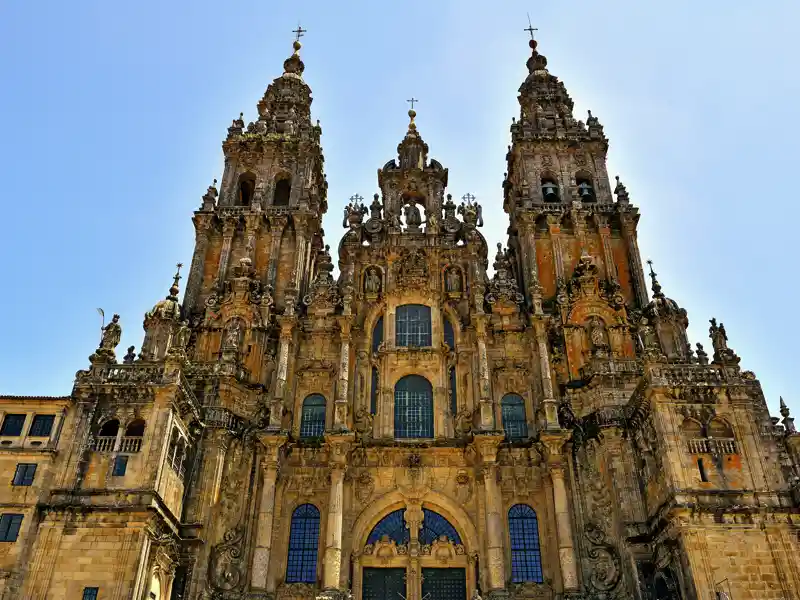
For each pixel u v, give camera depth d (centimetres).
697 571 3331
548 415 4328
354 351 4847
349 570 4062
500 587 3838
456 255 5262
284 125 6544
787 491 3541
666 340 4816
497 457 4359
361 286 5166
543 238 5491
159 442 3619
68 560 3319
